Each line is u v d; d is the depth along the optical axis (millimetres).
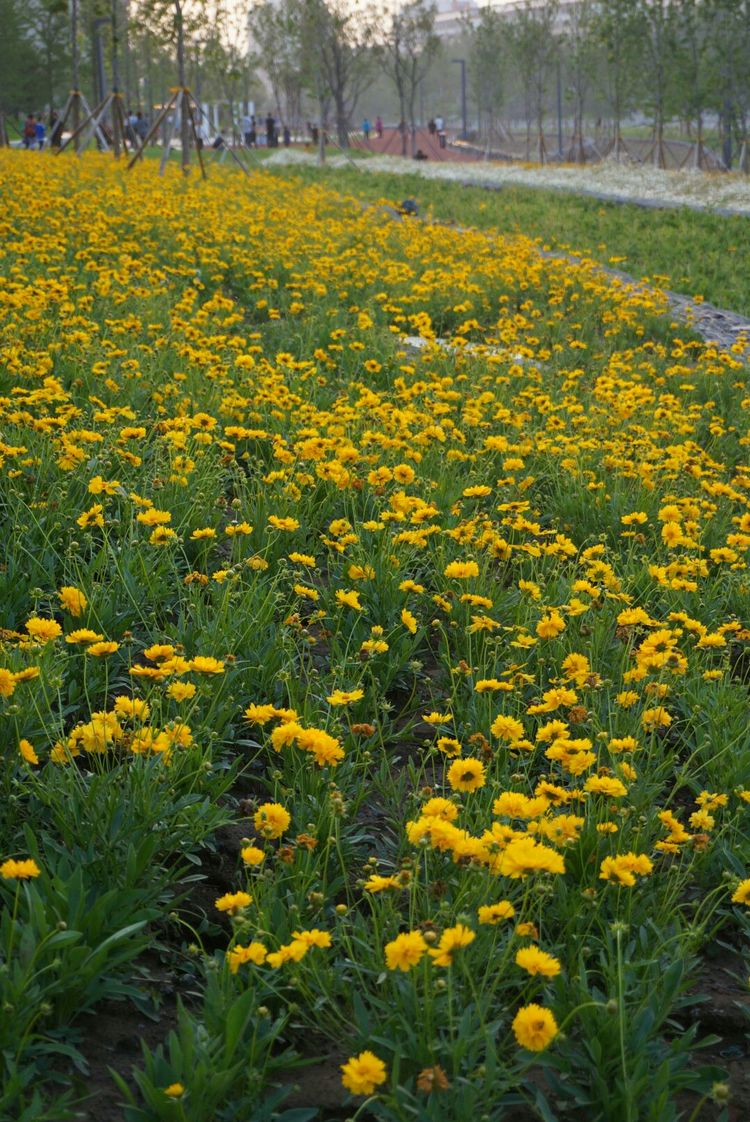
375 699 4160
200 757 3541
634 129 83250
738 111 44906
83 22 36406
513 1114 2611
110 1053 2674
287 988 2738
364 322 10383
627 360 11125
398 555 5250
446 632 4977
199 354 7859
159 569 4875
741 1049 2928
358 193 28609
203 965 2830
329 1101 2594
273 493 5961
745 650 4871
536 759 4047
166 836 3234
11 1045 2473
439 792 3855
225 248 14633
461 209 25828
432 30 57969
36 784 3209
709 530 6371
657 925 3119
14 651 3750
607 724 4098
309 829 3191
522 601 4891
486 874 2906
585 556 5512
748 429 9188
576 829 3266
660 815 3219
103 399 7297
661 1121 2467
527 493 6785
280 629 4410
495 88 65688
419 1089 2461
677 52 43969
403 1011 2664
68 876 2934
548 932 3025
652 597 5508
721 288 17203
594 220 24344
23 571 4734
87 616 4305
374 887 2818
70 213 15125
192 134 27078
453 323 12961
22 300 8578
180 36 26688
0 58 62656
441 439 6500
